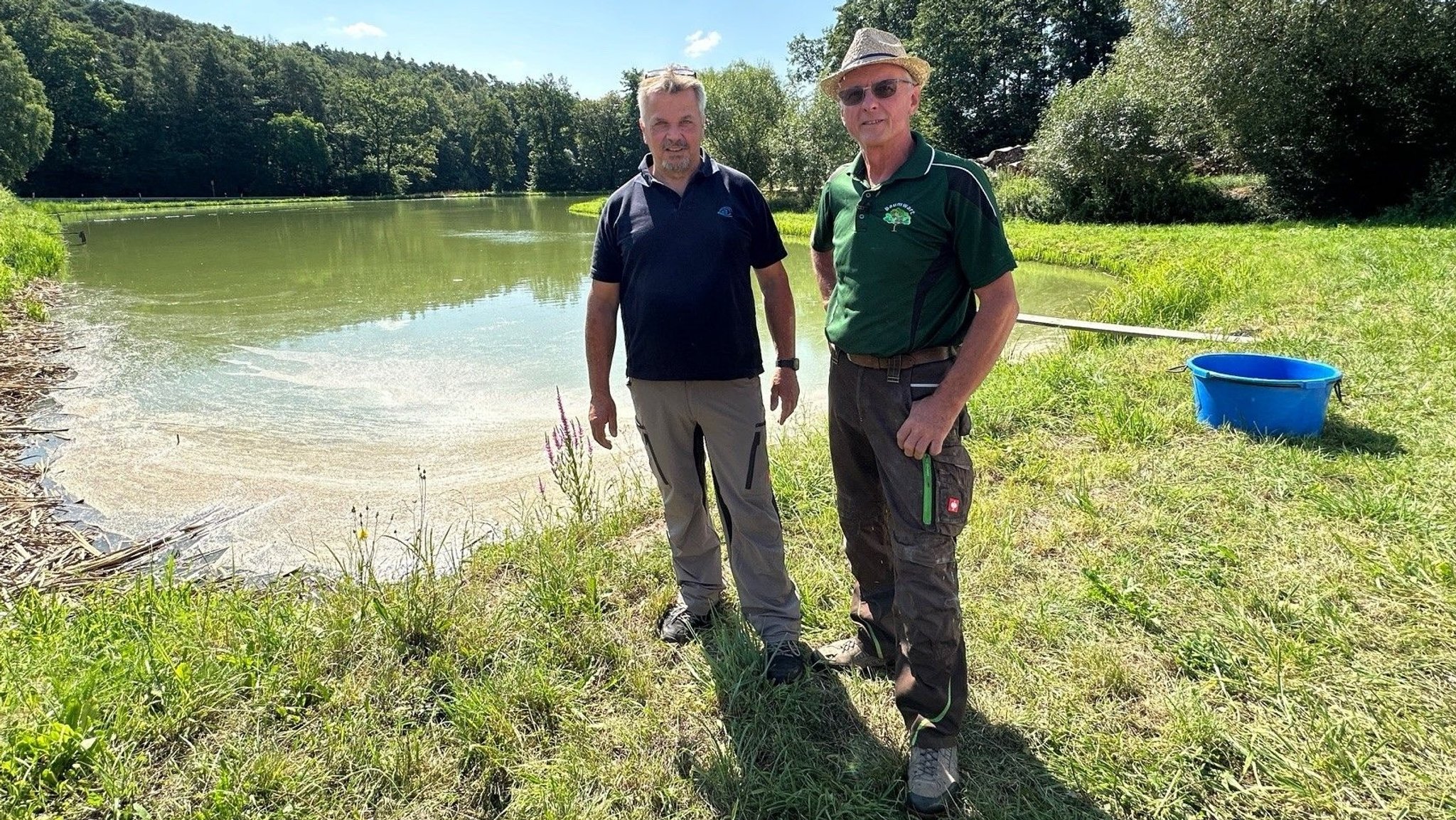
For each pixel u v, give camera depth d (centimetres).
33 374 717
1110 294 937
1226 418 412
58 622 280
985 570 288
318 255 1820
